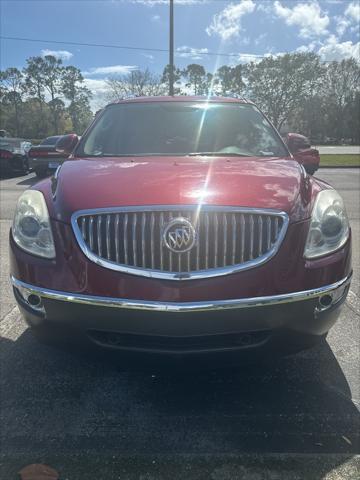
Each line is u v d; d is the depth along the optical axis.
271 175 2.71
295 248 2.33
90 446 2.32
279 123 74.12
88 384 2.86
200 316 2.24
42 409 2.61
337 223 2.48
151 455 2.25
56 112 85.50
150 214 2.28
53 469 2.16
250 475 2.12
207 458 2.23
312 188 2.67
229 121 3.79
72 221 2.36
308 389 2.79
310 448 2.30
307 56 71.31
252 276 2.26
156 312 2.24
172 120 3.78
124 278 2.27
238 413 2.58
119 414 2.57
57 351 3.22
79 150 3.58
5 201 9.67
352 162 23.66
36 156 13.73
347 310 3.92
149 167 2.84
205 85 72.56
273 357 2.44
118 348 2.35
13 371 2.99
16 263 2.50
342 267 2.45
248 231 2.29
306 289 2.33
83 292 2.31
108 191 2.45
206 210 2.27
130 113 3.91
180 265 2.25
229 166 2.90
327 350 3.24
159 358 2.33
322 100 80.56
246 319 2.27
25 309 2.49
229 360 2.37
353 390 2.79
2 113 85.25
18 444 2.33
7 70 83.00
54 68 83.31
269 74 72.25
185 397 2.73
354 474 2.12
